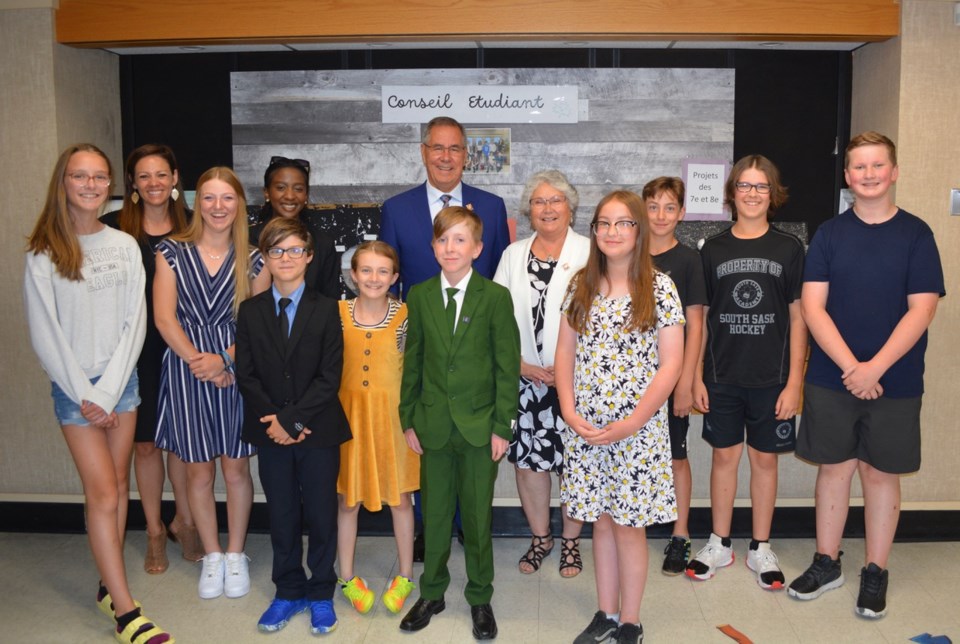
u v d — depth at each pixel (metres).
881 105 3.51
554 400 2.95
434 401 2.58
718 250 2.98
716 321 2.97
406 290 3.14
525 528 3.48
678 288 2.91
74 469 3.58
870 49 3.61
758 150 3.88
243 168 3.96
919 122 3.35
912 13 3.32
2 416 3.57
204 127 3.96
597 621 2.57
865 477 2.84
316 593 2.71
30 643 2.62
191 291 2.75
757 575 3.06
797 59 3.83
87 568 3.20
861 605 2.75
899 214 2.69
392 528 3.52
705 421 3.10
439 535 2.67
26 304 2.46
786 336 2.92
